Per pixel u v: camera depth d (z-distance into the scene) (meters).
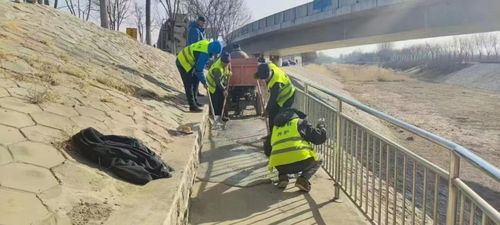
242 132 8.77
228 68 9.96
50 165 3.39
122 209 3.22
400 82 49.28
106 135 4.20
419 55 86.94
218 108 9.80
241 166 6.40
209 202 5.03
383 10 21.89
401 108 26.86
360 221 4.62
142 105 6.60
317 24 27.92
